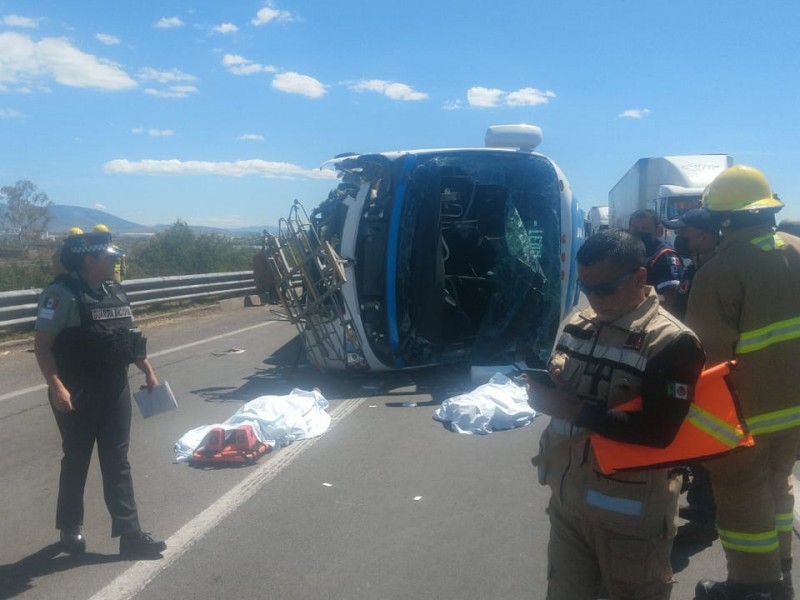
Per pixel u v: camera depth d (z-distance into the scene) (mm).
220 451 6141
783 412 3375
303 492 5449
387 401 8102
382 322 8508
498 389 7426
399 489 5477
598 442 2580
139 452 6461
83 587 4129
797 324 3387
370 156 8570
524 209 9336
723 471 3363
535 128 9172
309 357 9305
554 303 9117
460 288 9469
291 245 8594
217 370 10070
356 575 4199
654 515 2611
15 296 12570
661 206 18484
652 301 2674
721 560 4285
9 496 5566
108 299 4488
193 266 22312
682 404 2479
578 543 2801
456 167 8656
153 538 4590
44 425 7492
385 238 8352
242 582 4148
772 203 3389
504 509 5086
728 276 3367
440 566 4289
